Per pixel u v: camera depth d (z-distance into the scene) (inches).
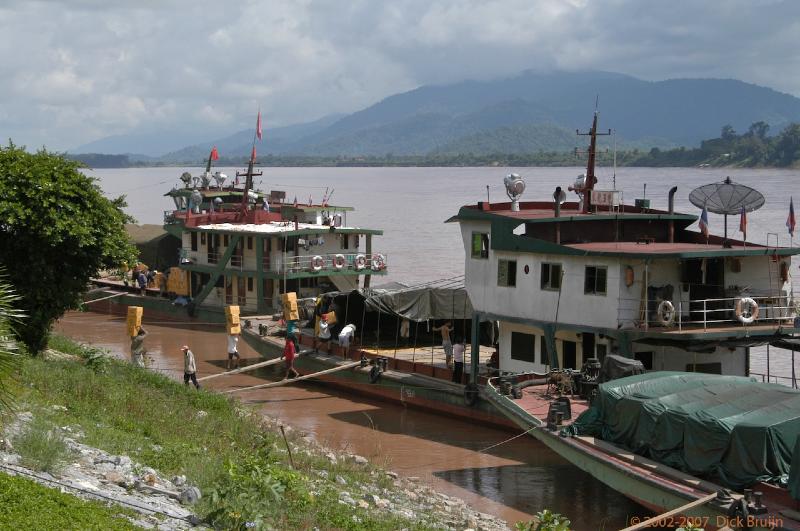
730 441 926.4
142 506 721.6
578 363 1413.6
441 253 3715.6
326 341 1828.2
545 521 830.5
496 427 1465.3
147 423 1061.8
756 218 4574.3
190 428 1096.8
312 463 1091.9
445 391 1536.7
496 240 1465.3
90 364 1354.6
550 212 1594.5
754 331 1290.6
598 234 1518.2
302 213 2714.1
